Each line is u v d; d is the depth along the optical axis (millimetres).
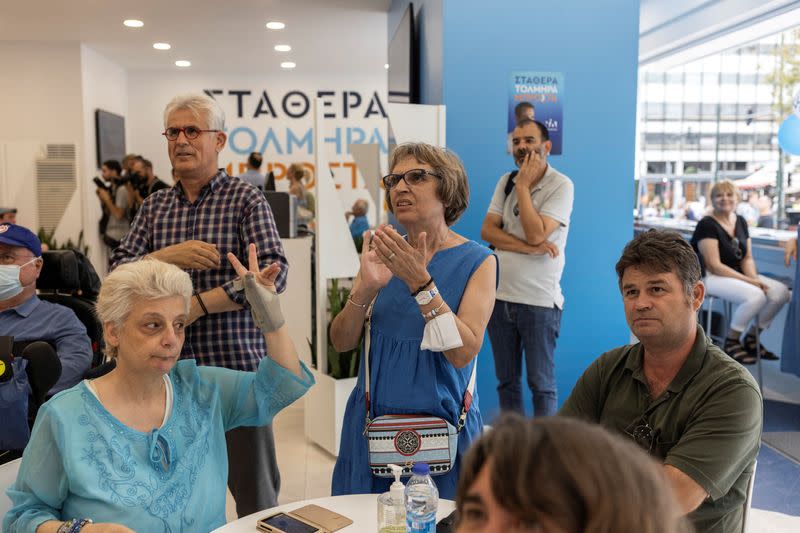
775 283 4957
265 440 2445
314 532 1569
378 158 5523
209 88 11039
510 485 529
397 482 1538
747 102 5816
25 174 8383
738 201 5391
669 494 562
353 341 2062
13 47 8562
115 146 9977
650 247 1591
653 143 7285
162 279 1597
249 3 6762
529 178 3625
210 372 1845
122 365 1627
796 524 3020
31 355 2281
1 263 2650
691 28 5980
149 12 7109
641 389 1692
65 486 1555
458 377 1892
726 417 1490
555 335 3725
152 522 1569
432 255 1981
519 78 4352
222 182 2451
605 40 4422
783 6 5039
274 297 1783
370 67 10648
